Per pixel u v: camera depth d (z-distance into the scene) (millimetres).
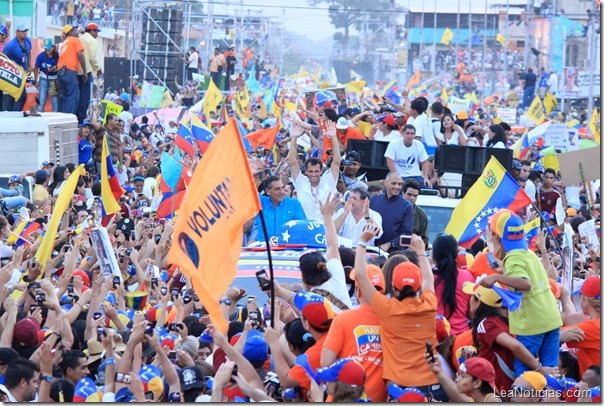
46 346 15938
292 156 30578
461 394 16312
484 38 175250
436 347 17594
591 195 36844
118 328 18297
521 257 18438
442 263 20016
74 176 22281
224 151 16938
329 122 30766
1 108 47375
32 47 62906
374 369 16594
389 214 28734
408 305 16469
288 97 104500
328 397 15586
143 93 84562
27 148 43594
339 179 31906
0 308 19953
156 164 52781
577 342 19797
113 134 46844
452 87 186500
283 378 16375
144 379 15727
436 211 32594
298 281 22609
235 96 71375
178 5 110750
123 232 29625
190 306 21000
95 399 15805
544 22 186750
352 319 16703
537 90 136000
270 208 28109
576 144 66812
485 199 25891
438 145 42625
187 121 40906
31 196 38781
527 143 64062
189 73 104875
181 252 16438
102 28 116562
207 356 18828
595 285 19969
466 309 19938
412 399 15891
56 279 24531
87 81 53094
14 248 27438
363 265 16688
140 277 24125
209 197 16766
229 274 16719
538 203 41500
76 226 28906
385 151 38031
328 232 19672
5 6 68438
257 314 18297
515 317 18359
